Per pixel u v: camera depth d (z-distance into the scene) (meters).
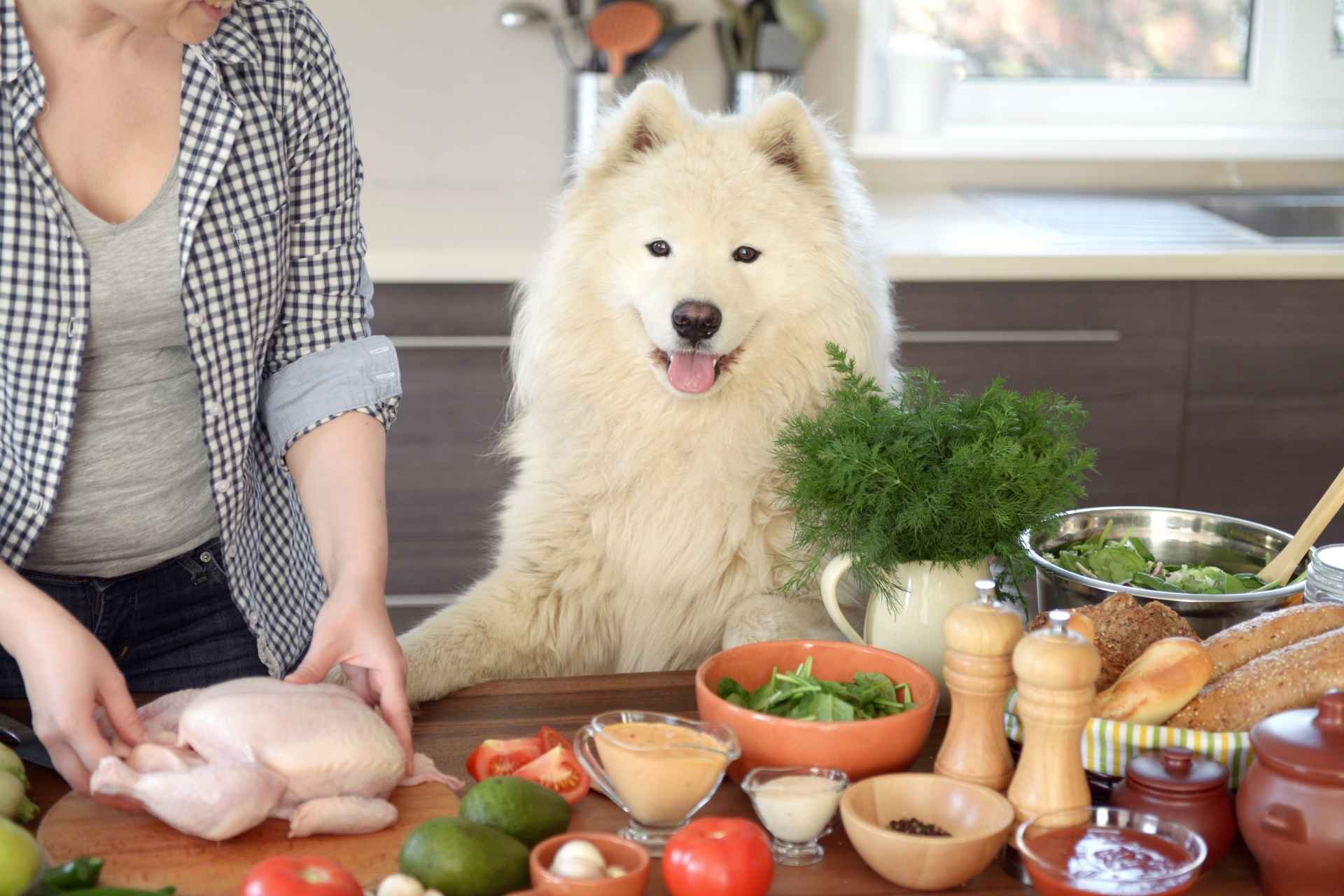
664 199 1.72
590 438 1.67
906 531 1.22
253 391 1.35
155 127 1.24
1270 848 0.90
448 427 2.73
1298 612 1.11
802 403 1.72
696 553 1.59
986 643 0.99
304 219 1.37
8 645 1.02
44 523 1.30
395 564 2.81
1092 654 0.95
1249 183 3.60
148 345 1.31
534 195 3.24
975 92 3.64
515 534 1.67
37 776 1.09
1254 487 2.94
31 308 1.20
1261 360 2.85
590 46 3.23
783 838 0.97
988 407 1.24
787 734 1.01
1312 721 0.92
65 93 1.19
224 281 1.28
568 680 1.31
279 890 0.81
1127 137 3.45
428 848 0.86
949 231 2.94
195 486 1.42
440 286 2.64
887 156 3.43
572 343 1.74
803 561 1.53
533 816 0.94
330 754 0.98
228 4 1.09
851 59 3.39
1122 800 0.97
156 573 1.44
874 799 0.97
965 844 0.89
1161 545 1.42
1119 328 2.80
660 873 0.95
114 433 1.34
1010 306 2.76
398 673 1.12
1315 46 3.61
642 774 0.95
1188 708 1.04
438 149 3.35
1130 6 3.61
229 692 1.02
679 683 1.30
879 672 1.13
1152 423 2.87
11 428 1.26
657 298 1.66
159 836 0.96
